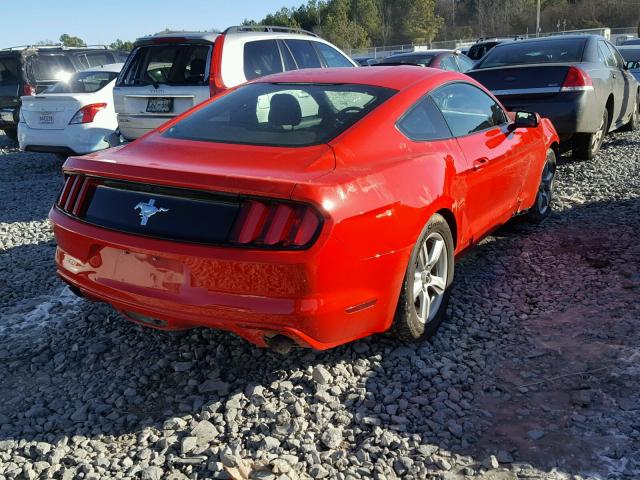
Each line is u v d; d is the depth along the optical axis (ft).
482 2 255.91
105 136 30.40
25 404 10.47
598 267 15.43
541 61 27.07
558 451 8.84
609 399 9.95
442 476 8.46
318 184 9.04
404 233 10.37
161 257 9.45
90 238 10.05
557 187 23.29
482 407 9.96
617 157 28.27
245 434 9.43
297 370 11.01
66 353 12.08
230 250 8.98
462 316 13.12
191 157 10.37
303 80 13.03
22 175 32.78
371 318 10.23
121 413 10.15
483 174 13.66
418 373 10.96
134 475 8.64
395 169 10.57
